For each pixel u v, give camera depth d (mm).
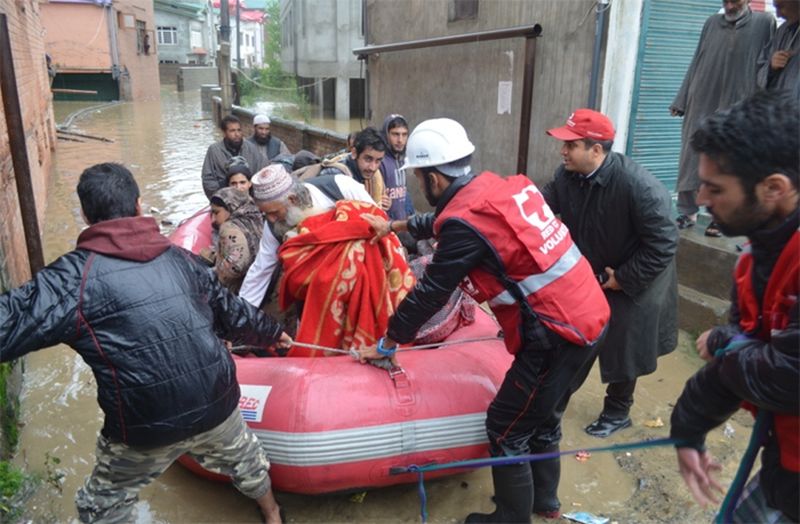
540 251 2225
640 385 4062
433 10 7078
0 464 2770
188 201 8922
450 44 6273
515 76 6020
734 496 1531
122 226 2059
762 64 4363
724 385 1434
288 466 2611
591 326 2279
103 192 2059
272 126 12555
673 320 3361
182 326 2082
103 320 1979
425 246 4492
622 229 3049
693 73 4789
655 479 3111
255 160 6051
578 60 5238
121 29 25078
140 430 2064
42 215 7383
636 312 3170
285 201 3031
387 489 3031
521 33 5188
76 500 2340
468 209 2254
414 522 2824
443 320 3236
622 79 5012
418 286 2375
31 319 1884
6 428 3236
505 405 2438
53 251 6566
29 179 4516
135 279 2035
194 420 2121
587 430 3514
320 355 3010
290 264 3008
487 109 6469
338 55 18453
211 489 3037
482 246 2234
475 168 6746
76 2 22953
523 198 2303
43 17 22672
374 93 8492
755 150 1269
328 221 3088
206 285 2314
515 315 2318
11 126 4383
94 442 3418
